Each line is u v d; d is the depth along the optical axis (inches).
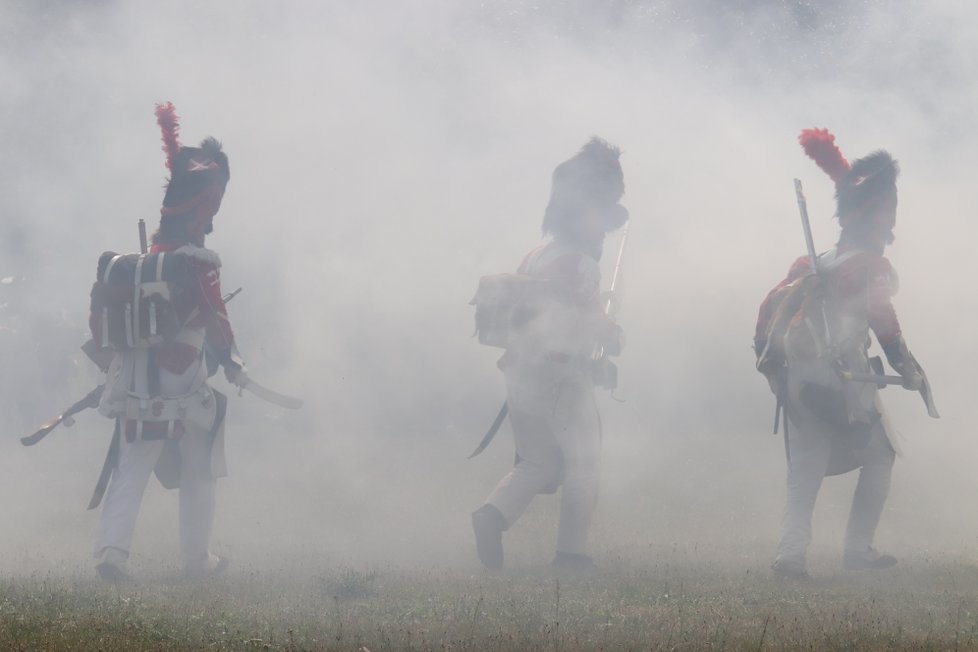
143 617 840.9
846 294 1145.4
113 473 1143.0
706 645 772.6
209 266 1145.4
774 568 1100.5
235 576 1074.1
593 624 833.5
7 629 793.6
